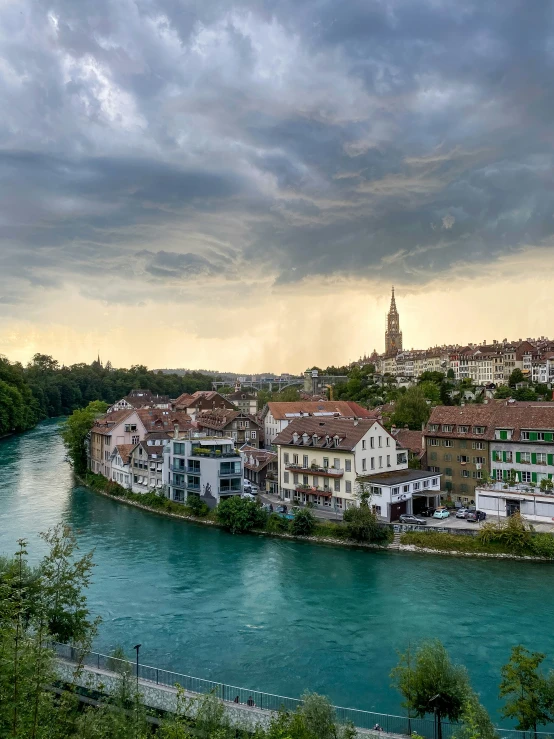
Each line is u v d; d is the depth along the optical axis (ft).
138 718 93.25
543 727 110.52
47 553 212.64
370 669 134.82
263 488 322.55
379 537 230.27
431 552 219.41
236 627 156.97
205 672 133.59
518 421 264.93
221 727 91.86
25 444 524.52
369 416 458.09
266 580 192.54
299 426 302.86
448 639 148.56
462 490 279.69
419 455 302.25
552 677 99.30
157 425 384.27
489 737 91.20
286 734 86.84
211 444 294.87
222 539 241.76
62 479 373.20
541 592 179.32
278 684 128.57
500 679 128.88
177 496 293.64
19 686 65.26
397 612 165.68
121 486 330.54
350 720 106.63
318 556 218.18
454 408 296.30
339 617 162.91
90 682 105.40
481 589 182.50
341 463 268.62
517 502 243.60
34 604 107.86
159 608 169.68
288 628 156.35
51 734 67.05
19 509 289.94
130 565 207.72
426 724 109.91
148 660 138.82
